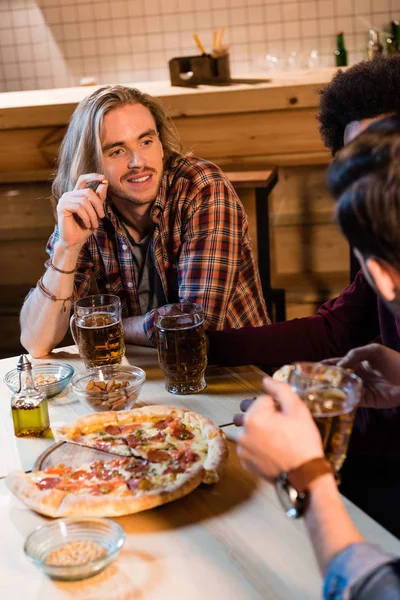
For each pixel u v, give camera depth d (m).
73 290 1.84
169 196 1.94
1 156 3.36
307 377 0.95
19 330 3.61
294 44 4.45
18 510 1.14
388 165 0.85
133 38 4.52
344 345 1.70
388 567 0.76
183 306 1.55
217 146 3.29
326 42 4.42
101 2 4.46
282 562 0.97
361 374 1.26
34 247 3.54
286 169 3.38
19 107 3.26
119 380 1.52
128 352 1.78
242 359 1.65
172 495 1.09
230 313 1.99
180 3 4.43
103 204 1.93
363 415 1.52
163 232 1.95
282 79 3.36
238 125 3.24
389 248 0.86
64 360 1.78
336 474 0.98
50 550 1.00
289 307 3.39
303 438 0.85
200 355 1.51
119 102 1.88
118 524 1.02
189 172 1.94
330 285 3.37
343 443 0.96
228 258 1.88
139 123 1.88
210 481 1.14
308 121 3.21
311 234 3.48
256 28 4.44
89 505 1.07
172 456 1.21
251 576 0.95
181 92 3.23
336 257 3.51
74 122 1.97
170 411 1.37
